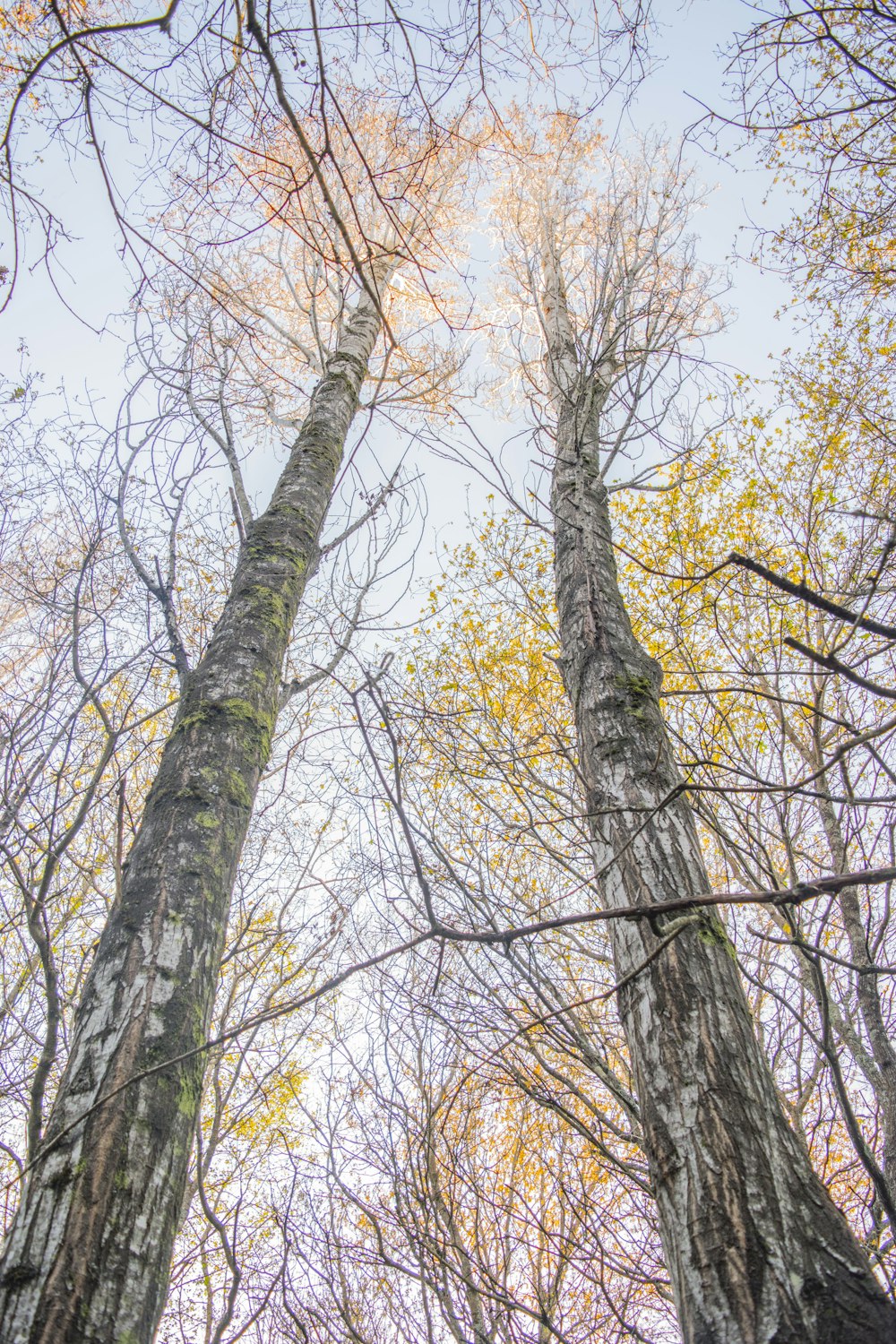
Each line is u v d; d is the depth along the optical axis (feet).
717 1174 6.68
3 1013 14.60
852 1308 5.54
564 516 15.96
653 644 19.65
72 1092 7.34
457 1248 13.39
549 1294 14.85
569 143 27.40
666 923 8.71
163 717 19.42
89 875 15.57
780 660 17.01
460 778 15.81
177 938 8.68
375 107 18.22
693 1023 7.87
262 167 11.13
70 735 12.69
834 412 22.26
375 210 26.23
